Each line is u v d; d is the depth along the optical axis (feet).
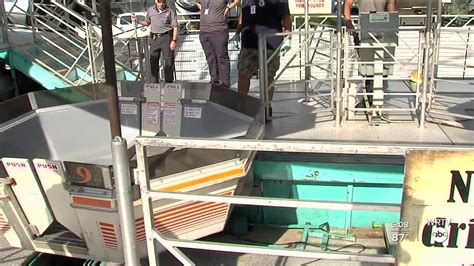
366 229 13.75
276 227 14.11
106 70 6.91
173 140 7.38
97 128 14.56
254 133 11.63
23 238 10.78
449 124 15.35
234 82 24.91
